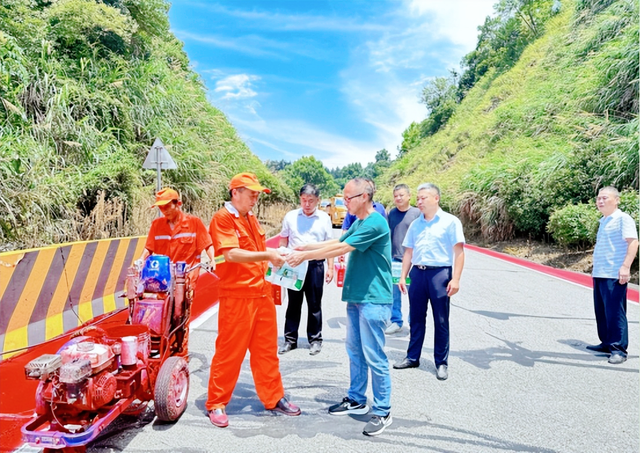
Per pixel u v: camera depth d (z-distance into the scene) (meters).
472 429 3.47
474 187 21.16
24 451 3.04
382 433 3.38
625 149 12.63
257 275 3.57
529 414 3.73
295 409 3.72
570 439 3.32
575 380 4.48
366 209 3.60
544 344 5.63
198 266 4.35
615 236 5.05
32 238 7.92
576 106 18.02
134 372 3.15
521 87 33.94
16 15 11.64
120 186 10.76
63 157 10.25
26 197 7.80
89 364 2.69
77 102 11.75
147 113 14.50
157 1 17.42
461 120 45.94
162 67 16.83
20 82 10.42
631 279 10.09
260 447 3.16
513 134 25.98
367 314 3.48
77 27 13.29
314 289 5.25
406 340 5.89
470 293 8.73
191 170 14.86
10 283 4.81
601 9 24.36
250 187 3.53
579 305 7.76
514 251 16.39
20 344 4.86
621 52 15.09
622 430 3.46
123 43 15.23
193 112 17.72
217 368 3.51
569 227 13.29
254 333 3.67
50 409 2.80
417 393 4.15
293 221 5.50
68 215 8.95
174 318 4.05
